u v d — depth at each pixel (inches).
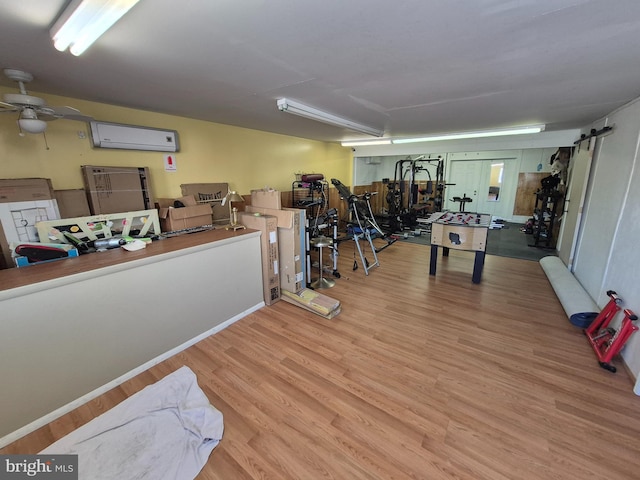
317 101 110.3
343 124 145.9
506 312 122.6
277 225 129.3
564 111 129.0
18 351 65.3
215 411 71.1
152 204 125.7
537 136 209.0
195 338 103.0
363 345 100.0
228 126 166.7
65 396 73.6
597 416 70.0
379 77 82.6
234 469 58.6
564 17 49.5
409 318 118.3
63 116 87.7
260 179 193.8
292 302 131.3
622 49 63.3
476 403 74.5
